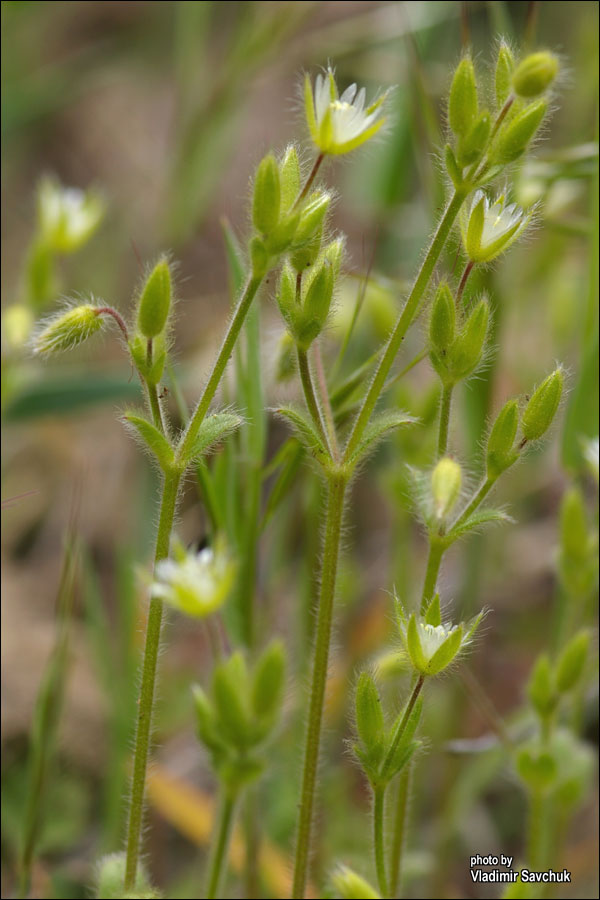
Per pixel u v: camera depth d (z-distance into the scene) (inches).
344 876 8.8
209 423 8.5
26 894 9.8
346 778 10.9
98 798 11.0
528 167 10.5
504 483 13.0
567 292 13.2
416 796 10.9
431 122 10.4
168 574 8.1
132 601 10.4
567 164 10.5
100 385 11.7
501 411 8.6
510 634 12.9
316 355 8.9
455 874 11.0
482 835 11.1
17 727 11.2
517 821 11.2
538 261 13.1
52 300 11.2
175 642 12.3
